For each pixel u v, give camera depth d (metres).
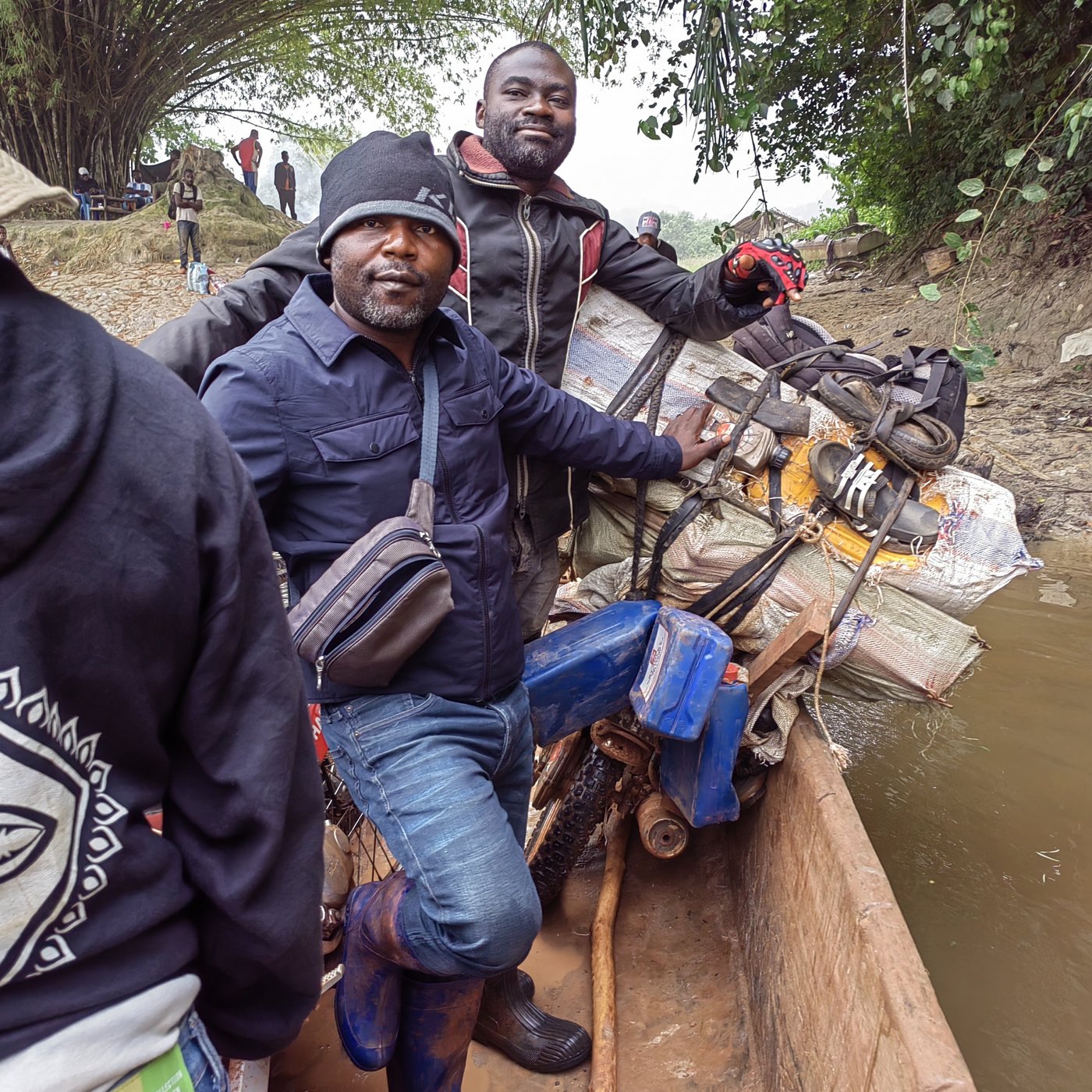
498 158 2.61
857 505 2.69
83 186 21.73
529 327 2.64
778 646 2.70
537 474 2.71
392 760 2.05
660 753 2.94
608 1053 2.46
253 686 1.13
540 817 3.40
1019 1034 2.62
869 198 14.38
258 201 18.92
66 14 20.86
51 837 0.96
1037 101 10.01
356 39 24.44
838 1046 1.86
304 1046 2.56
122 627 1.00
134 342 12.39
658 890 3.19
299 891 1.18
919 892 3.18
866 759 4.06
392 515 2.04
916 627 2.74
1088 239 9.34
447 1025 2.15
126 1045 1.02
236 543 1.09
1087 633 4.93
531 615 2.93
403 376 2.07
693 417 2.79
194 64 24.91
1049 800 3.67
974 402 8.06
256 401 1.94
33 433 0.93
